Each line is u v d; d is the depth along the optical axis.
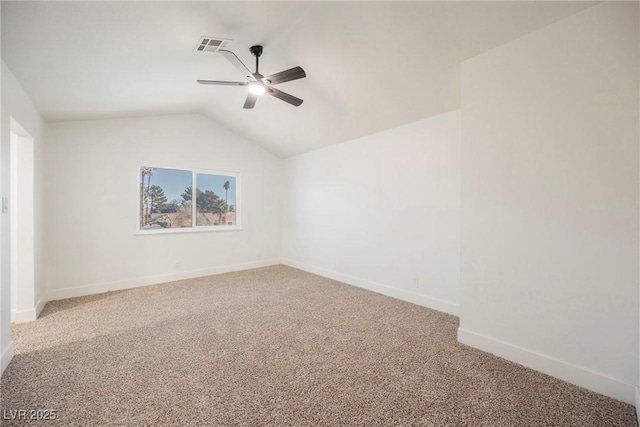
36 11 1.67
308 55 2.68
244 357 2.10
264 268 5.26
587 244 1.73
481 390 1.72
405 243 3.43
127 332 2.53
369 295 3.64
